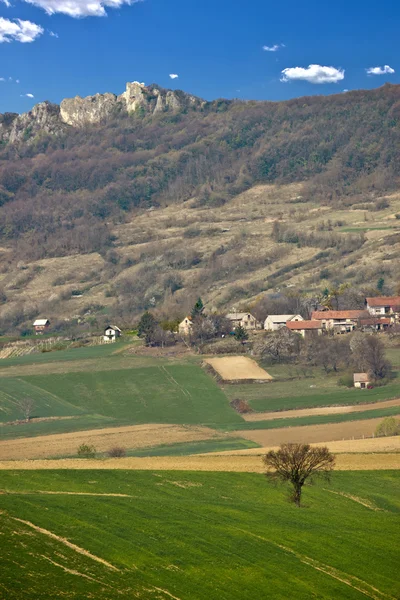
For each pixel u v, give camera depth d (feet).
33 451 410.72
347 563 213.25
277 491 279.90
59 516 222.69
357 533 236.43
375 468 320.09
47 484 263.90
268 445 411.54
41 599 172.86
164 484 277.03
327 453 270.26
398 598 197.16
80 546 203.00
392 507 273.75
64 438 451.53
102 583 184.65
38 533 207.72
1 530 205.87
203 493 269.44
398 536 237.66
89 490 260.62
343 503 272.92
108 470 292.61
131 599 179.32
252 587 193.16
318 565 209.97
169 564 199.31
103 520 223.71
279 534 228.02
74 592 178.29
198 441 432.25
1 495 240.32
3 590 173.78
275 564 206.90
